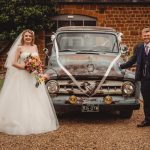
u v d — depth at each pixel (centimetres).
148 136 752
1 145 691
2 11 1652
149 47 825
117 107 848
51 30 1714
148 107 835
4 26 1678
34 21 1664
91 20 1730
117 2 1722
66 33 993
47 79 846
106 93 849
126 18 1739
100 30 1004
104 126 841
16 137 756
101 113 998
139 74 830
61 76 845
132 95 856
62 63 884
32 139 736
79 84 847
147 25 1748
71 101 838
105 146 681
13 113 799
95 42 980
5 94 815
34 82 821
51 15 1692
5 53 1702
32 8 1638
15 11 1648
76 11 1711
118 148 669
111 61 900
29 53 829
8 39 1680
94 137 743
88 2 1711
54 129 812
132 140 721
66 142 709
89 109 842
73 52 954
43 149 664
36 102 812
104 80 847
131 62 863
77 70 853
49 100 838
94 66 864
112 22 1736
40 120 803
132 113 958
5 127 798
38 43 1708
